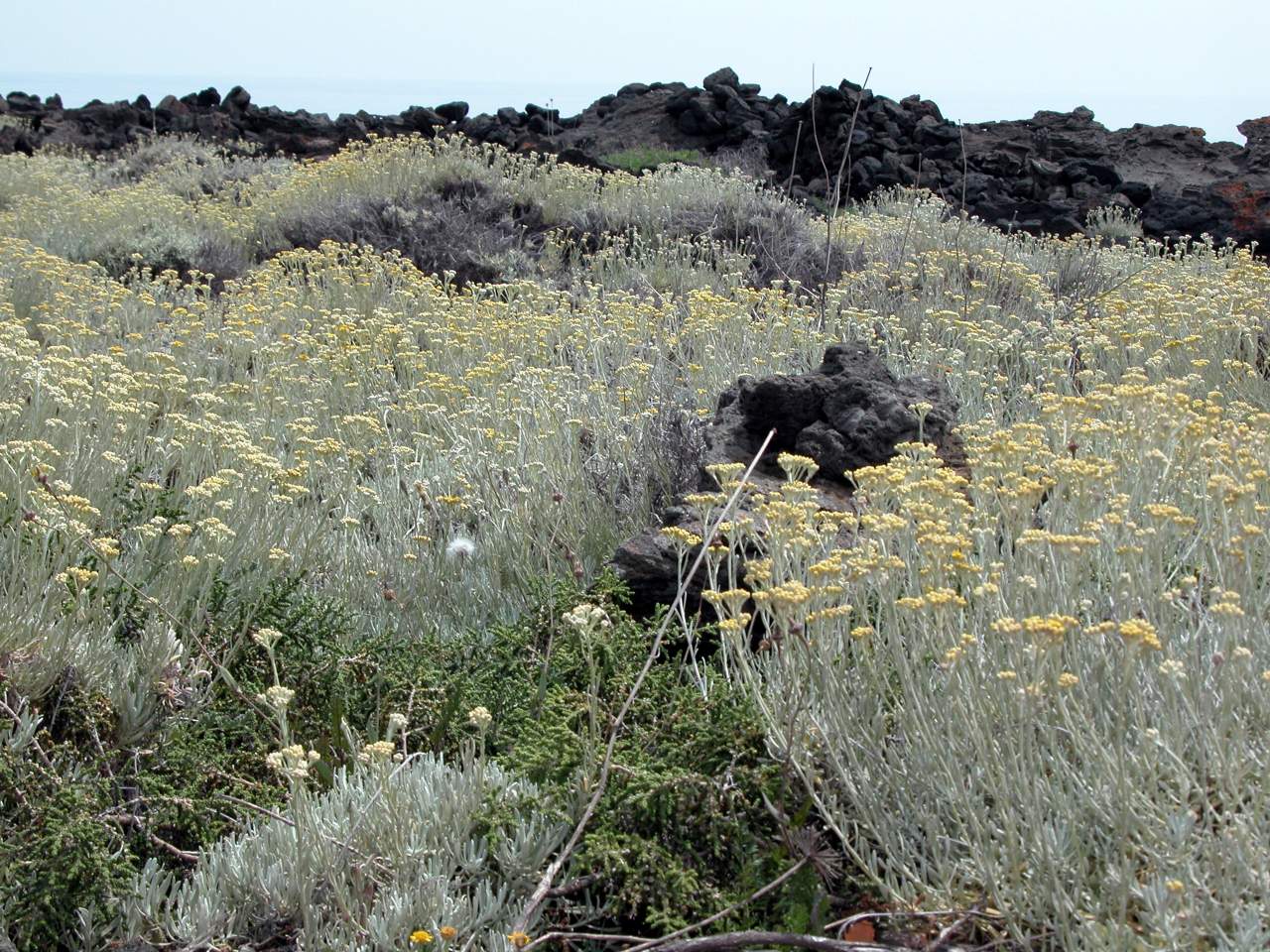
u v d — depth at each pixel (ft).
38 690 12.14
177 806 11.00
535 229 48.34
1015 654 9.78
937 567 10.99
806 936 9.05
